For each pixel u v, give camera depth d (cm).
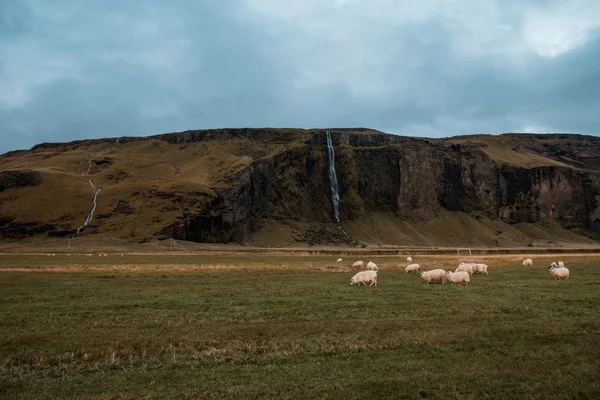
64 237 16900
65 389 1264
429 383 1249
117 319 2117
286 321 2050
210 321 2066
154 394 1208
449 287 3186
